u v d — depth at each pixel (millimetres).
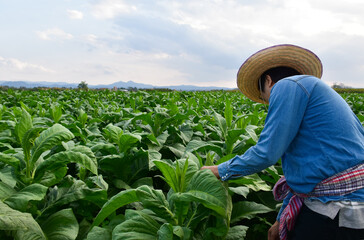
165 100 9594
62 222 2166
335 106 1989
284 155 2146
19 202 1926
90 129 4727
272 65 2490
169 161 3318
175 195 1955
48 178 2473
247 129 3596
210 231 2074
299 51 2414
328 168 1912
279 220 2426
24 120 2486
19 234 1904
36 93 13594
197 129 4844
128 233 1851
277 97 2010
